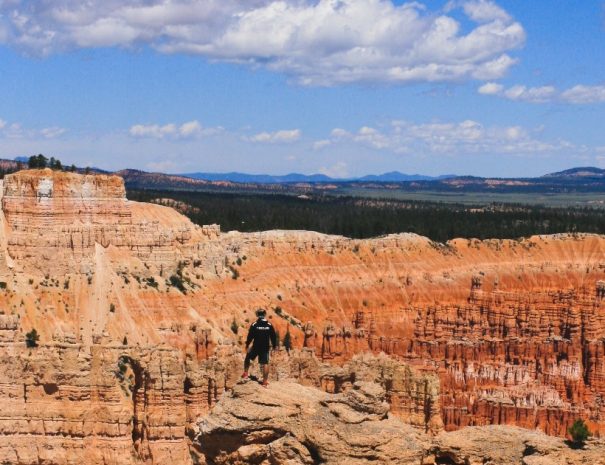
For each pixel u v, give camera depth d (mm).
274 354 134625
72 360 121312
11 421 119375
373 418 55094
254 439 54875
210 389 126000
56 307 156625
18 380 120688
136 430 121938
